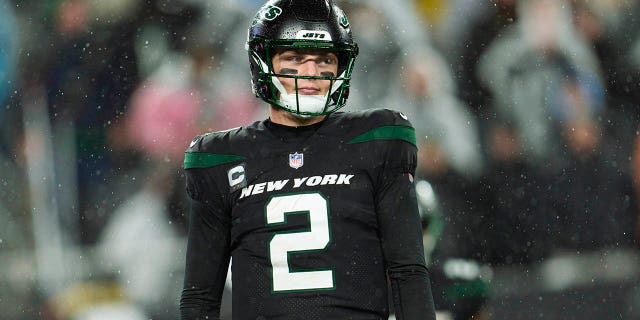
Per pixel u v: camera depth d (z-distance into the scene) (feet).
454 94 74.18
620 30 78.33
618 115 77.41
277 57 31.53
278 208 30.68
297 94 30.83
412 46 73.67
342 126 31.48
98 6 75.41
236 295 31.32
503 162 73.97
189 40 74.38
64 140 74.33
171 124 73.36
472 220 71.41
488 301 66.59
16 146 74.49
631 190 75.97
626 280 71.87
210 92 73.92
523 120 75.15
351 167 30.89
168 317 67.97
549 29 76.43
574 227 73.77
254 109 74.18
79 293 69.31
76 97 74.74
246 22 74.23
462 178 72.74
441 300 55.57
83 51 74.84
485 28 75.66
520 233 72.28
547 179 74.18
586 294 70.49
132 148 73.56
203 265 31.94
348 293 30.25
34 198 72.95
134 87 74.90
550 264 71.61
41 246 71.61
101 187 73.20
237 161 31.55
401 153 31.17
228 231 32.09
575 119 76.07
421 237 31.12
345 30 31.68
